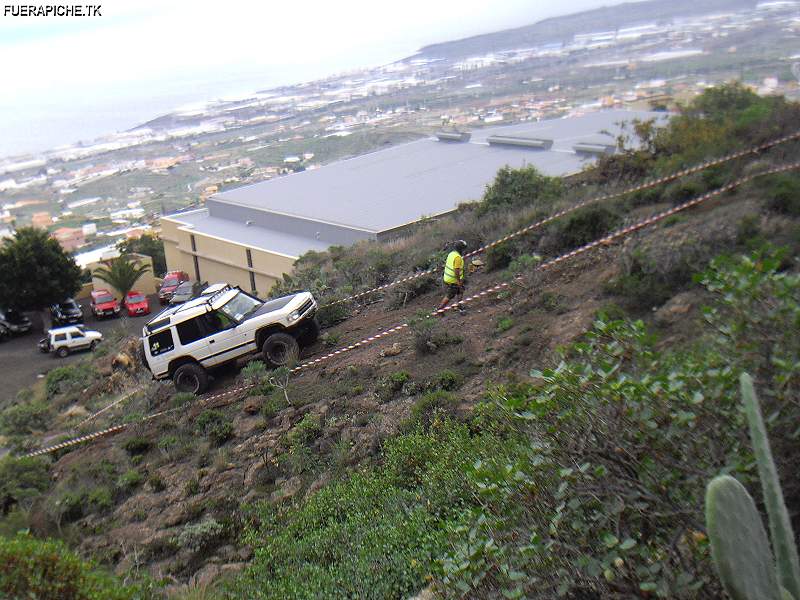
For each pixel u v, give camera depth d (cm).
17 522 1139
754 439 233
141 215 12950
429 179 4797
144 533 1025
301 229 4509
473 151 5344
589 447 421
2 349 4453
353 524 819
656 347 900
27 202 17175
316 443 1093
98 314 4988
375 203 4428
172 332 1501
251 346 1495
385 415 1080
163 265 6444
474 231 1875
